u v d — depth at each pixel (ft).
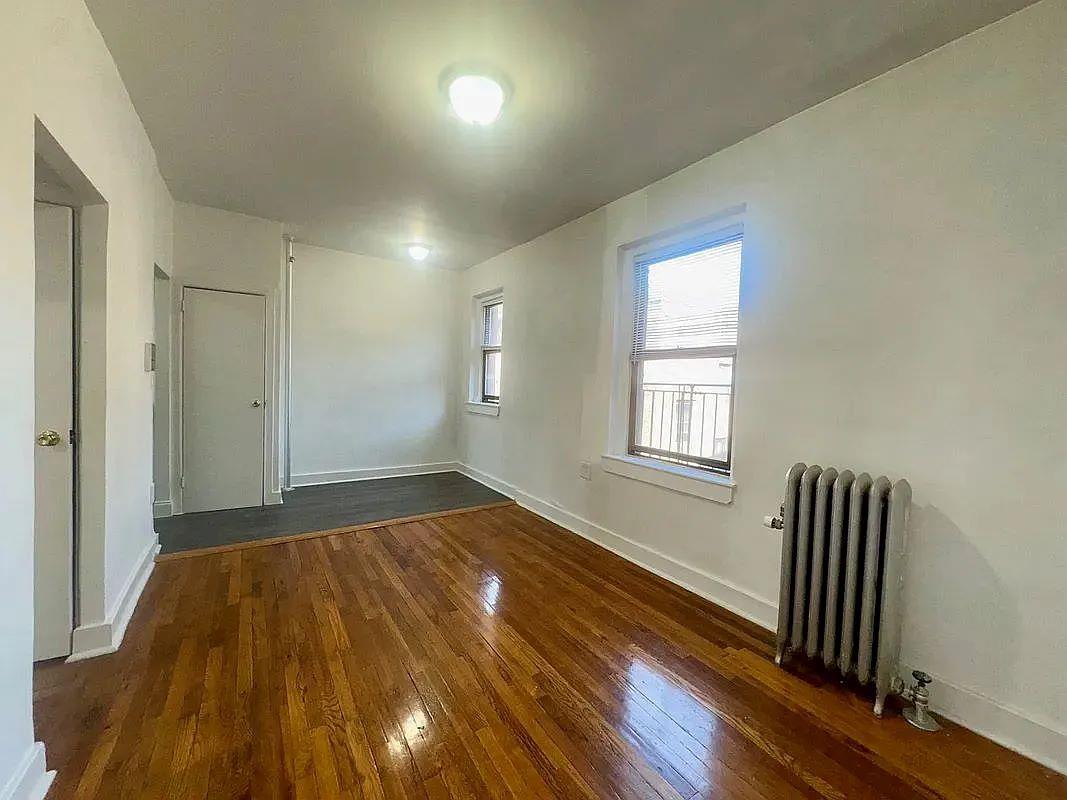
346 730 5.02
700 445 9.13
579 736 5.04
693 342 9.18
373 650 6.51
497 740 4.95
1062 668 4.75
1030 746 4.91
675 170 8.98
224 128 7.77
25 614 4.09
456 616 7.52
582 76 6.19
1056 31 4.75
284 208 11.71
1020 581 5.02
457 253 15.53
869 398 6.22
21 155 3.96
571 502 11.99
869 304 6.21
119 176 6.64
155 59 6.07
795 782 4.54
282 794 4.22
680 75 6.15
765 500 7.47
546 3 4.99
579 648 6.71
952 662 5.48
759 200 7.55
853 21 5.16
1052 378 4.82
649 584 8.86
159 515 12.01
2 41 3.67
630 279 10.59
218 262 12.17
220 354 12.47
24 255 4.03
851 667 5.82
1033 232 4.92
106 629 6.33
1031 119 4.92
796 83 6.29
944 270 5.54
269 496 13.37
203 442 12.47
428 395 18.01
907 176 5.84
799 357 7.01
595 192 10.11
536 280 13.55
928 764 4.79
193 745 4.75
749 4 4.95
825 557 6.13
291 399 15.43
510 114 7.12
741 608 7.79
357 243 14.80
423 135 7.85
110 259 6.37
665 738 5.05
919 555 5.75
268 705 5.36
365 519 12.34
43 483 5.98
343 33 5.54
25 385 4.07
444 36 5.55
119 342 6.87
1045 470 4.86
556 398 12.60
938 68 5.57
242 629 6.95
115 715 5.12
